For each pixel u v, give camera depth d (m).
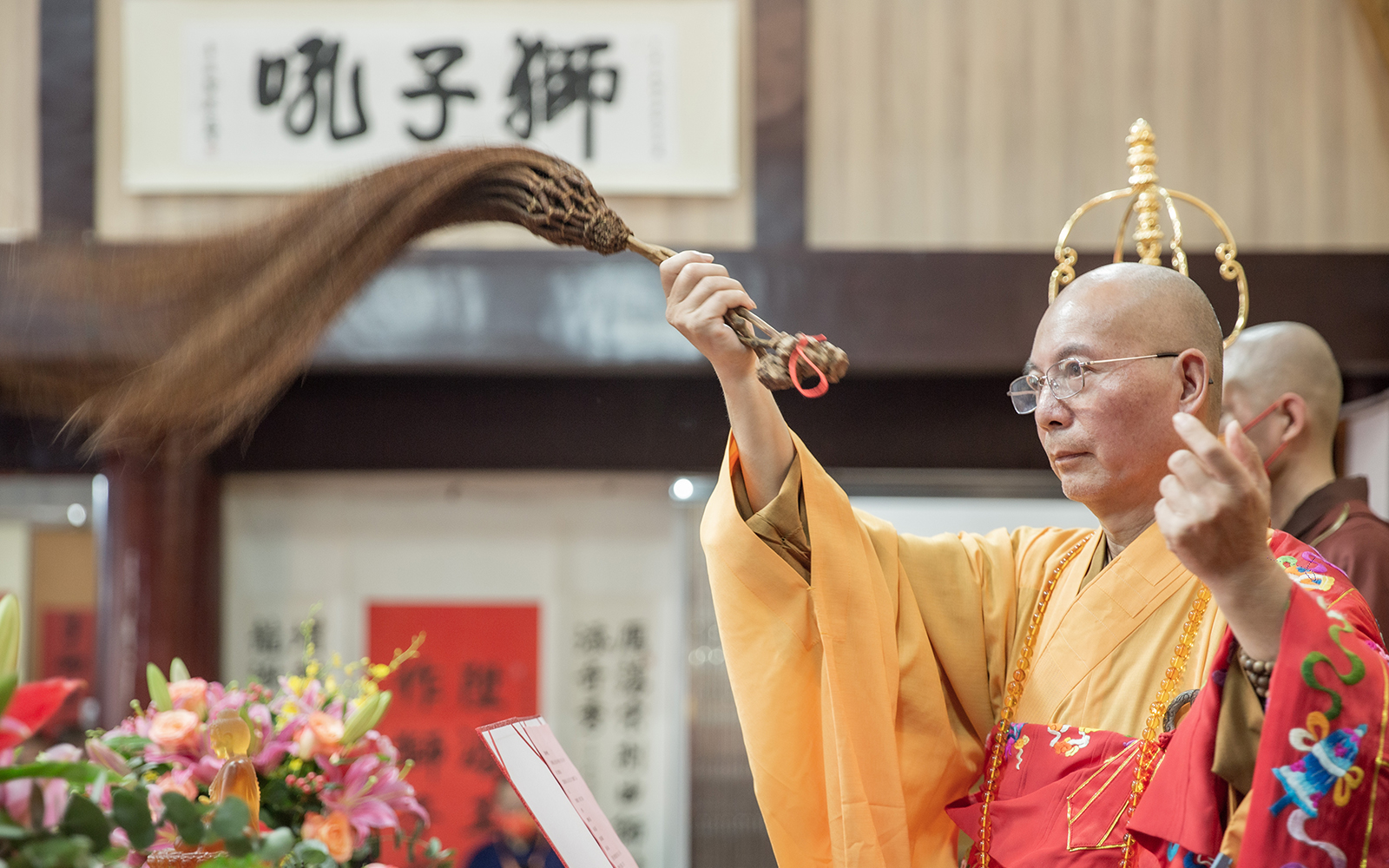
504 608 5.72
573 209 1.61
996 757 1.76
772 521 1.77
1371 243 5.14
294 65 5.15
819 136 5.25
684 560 5.66
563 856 1.55
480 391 5.58
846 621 1.76
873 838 1.69
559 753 1.73
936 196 5.24
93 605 5.48
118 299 1.20
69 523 5.49
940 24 5.27
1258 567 1.35
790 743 1.77
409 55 5.14
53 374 1.17
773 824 1.79
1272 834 1.34
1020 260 5.10
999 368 5.11
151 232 5.14
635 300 5.14
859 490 5.54
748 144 5.20
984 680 1.88
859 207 5.24
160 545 5.37
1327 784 1.33
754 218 5.16
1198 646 1.62
